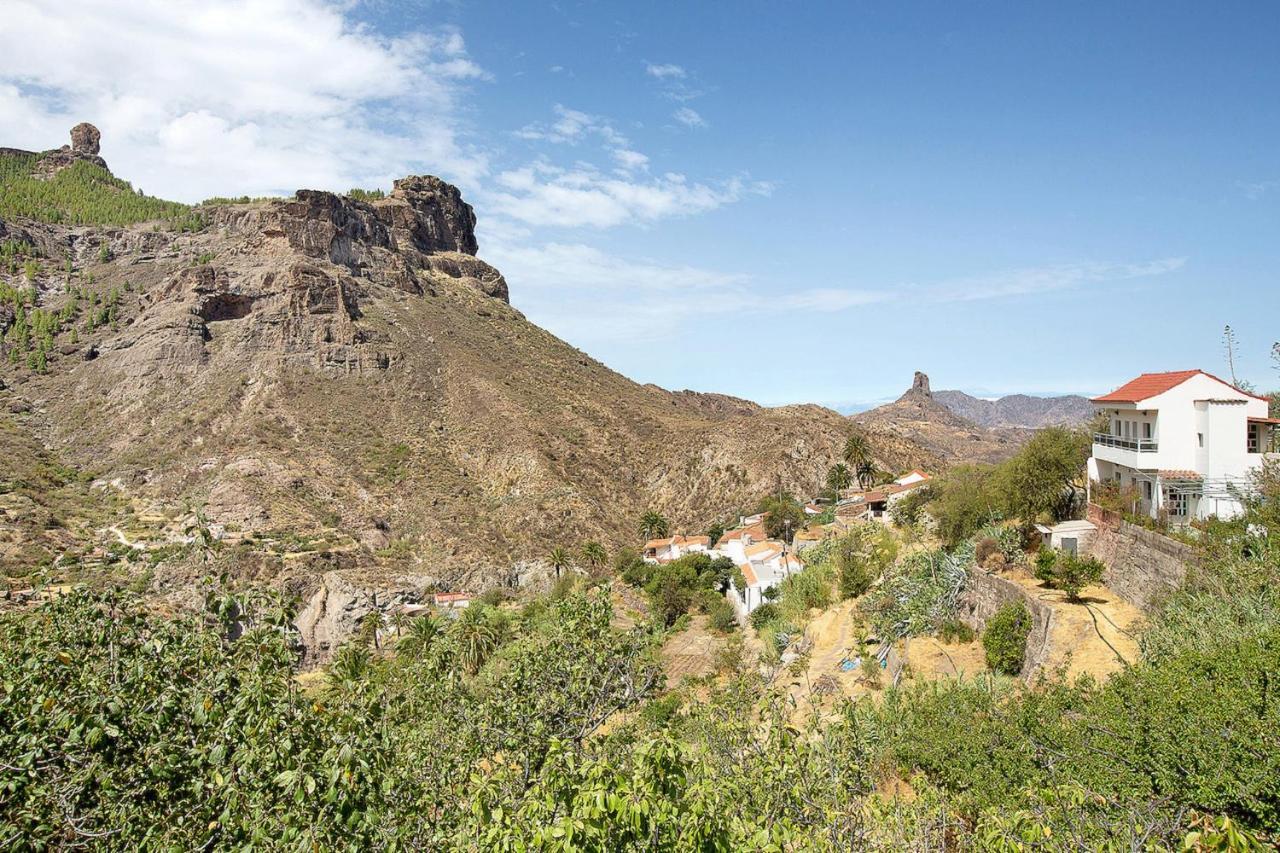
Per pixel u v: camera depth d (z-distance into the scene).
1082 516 34.94
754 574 59.47
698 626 61.44
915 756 18.88
